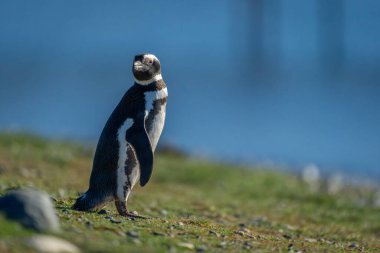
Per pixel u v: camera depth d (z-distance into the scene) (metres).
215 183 54.19
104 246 21.14
